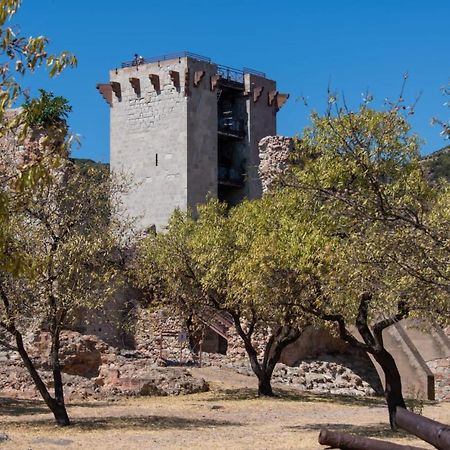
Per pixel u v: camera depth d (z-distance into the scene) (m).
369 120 21.53
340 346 47.12
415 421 11.84
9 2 13.77
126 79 77.00
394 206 15.84
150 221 74.69
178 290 34.53
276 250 24.28
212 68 75.62
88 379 35.62
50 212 24.02
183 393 35.47
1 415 27.34
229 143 78.00
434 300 16.31
